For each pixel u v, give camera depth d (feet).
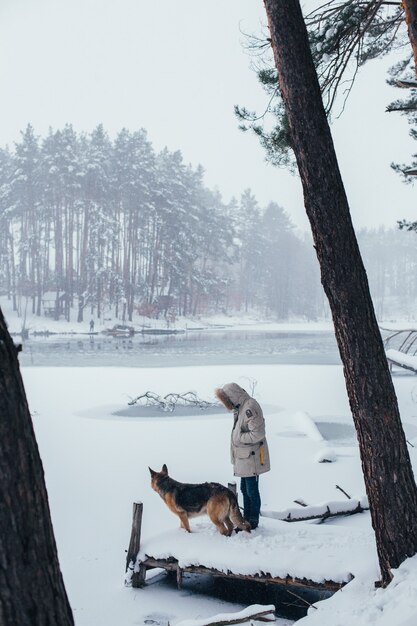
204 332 247.29
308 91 16.14
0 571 5.98
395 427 15.79
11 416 6.19
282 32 16.25
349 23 25.31
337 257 15.93
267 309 344.28
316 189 16.10
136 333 234.99
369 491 15.99
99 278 244.01
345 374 16.21
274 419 52.31
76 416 52.80
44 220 247.50
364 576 16.63
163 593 19.90
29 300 259.39
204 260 295.48
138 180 250.16
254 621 16.49
